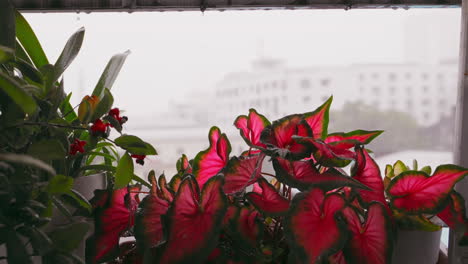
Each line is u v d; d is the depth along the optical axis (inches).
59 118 24.7
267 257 22.2
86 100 24.2
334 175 21.3
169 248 19.9
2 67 24.3
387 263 20.3
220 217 19.6
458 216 23.2
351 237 20.8
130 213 25.1
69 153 25.4
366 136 24.9
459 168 21.7
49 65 24.8
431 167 29.2
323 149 22.5
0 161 19.9
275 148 21.4
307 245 19.3
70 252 22.4
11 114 22.0
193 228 20.3
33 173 22.9
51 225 26.5
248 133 25.4
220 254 22.0
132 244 29.8
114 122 24.2
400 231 24.2
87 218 27.2
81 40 27.1
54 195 24.5
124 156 24.6
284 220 19.9
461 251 25.9
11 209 20.4
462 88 26.5
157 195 23.4
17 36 31.4
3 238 19.7
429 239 24.6
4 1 23.5
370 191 22.3
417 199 22.8
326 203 20.4
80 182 30.4
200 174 25.1
